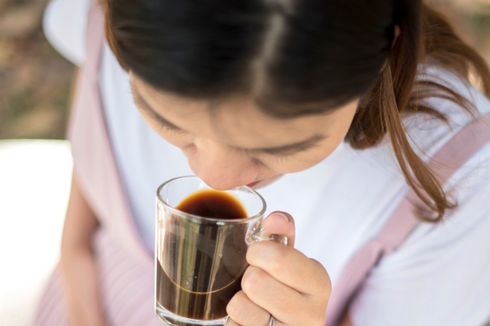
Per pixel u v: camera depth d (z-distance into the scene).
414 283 0.73
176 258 0.57
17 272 1.07
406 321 0.76
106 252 0.91
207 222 0.55
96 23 0.78
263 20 0.44
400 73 0.58
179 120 0.49
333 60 0.45
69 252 0.91
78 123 0.82
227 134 0.48
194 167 0.54
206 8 0.44
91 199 0.87
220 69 0.44
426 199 0.65
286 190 0.74
